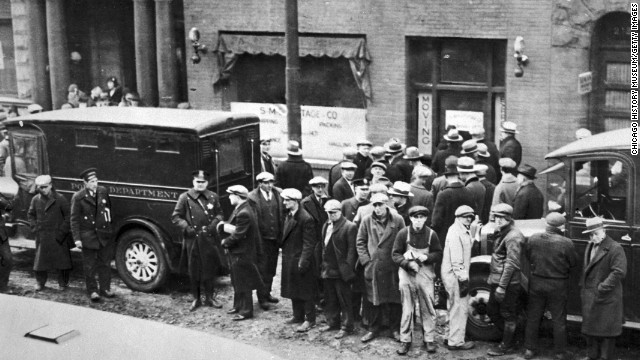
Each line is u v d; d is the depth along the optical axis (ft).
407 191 35.68
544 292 31.58
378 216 33.83
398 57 55.06
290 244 35.91
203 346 12.17
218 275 40.52
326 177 59.06
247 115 42.96
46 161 43.68
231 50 60.44
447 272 33.04
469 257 33.04
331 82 58.39
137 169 41.06
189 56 61.98
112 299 40.60
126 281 41.75
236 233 36.73
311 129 59.36
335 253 34.86
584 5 48.47
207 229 38.58
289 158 44.86
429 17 53.42
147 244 40.93
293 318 36.86
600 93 49.88
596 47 49.44
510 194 38.83
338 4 56.13
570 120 50.21
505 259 32.35
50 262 41.19
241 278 37.27
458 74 54.34
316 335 35.65
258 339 35.35
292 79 47.98
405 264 32.48
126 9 68.90
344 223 34.81
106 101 66.39
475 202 37.76
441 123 55.42
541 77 50.57
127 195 41.42
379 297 33.91
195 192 38.86
